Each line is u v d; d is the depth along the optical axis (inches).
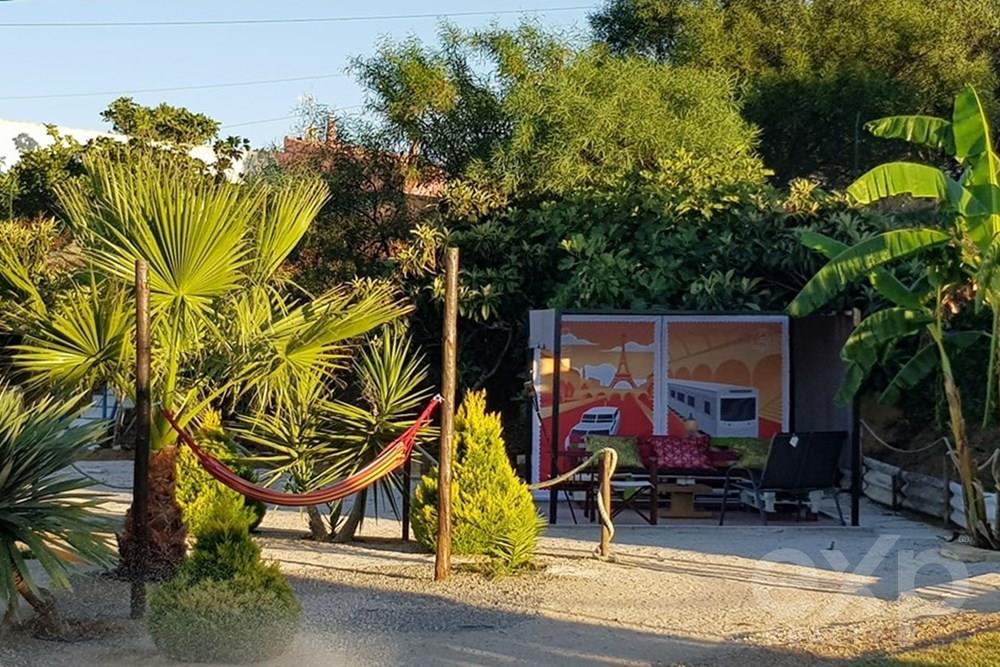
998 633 328.8
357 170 869.2
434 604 375.2
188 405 395.5
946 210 482.3
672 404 637.9
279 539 506.9
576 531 532.4
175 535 394.6
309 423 470.6
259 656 296.8
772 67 1142.3
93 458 827.4
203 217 375.2
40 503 312.2
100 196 392.2
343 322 408.2
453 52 897.5
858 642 328.2
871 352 530.9
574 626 347.3
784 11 1147.9
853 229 679.7
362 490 442.0
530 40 872.9
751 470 576.7
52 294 418.3
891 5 1115.9
